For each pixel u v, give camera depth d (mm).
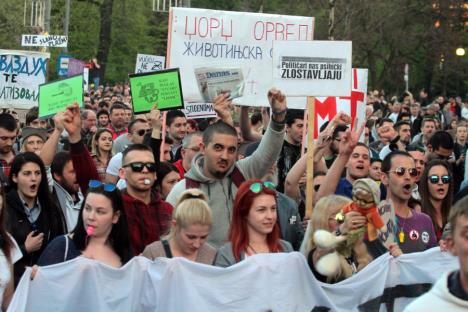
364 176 9227
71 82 10109
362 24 53188
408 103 30391
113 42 56094
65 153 8539
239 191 6574
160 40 61000
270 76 11164
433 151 12711
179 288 6367
